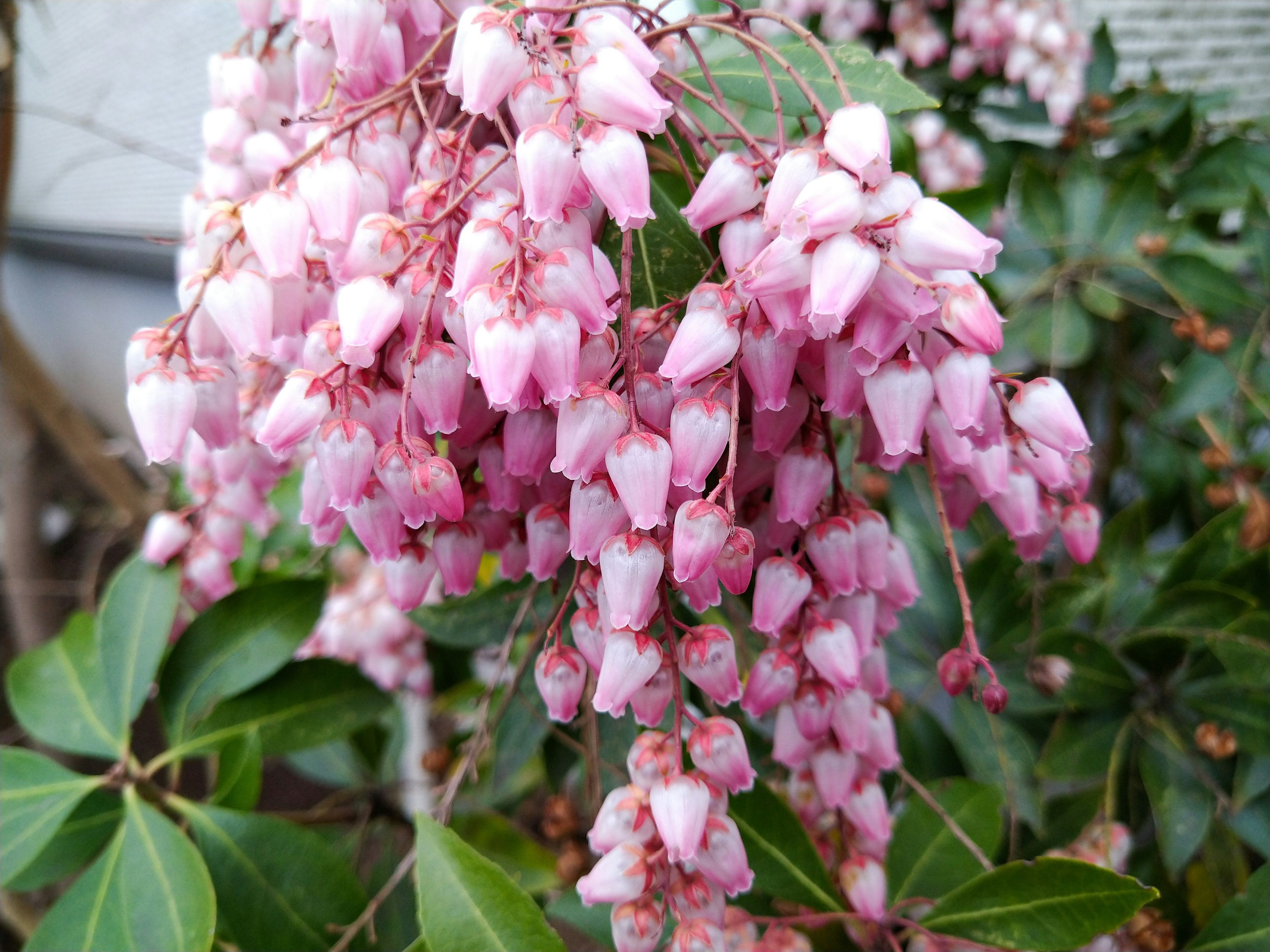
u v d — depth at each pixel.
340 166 0.14
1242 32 0.51
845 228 0.13
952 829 0.18
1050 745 0.21
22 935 0.31
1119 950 0.20
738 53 0.17
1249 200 0.29
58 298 0.70
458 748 0.29
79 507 0.54
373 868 0.23
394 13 0.15
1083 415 0.32
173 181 0.46
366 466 0.14
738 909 0.17
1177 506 0.31
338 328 0.14
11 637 0.45
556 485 0.15
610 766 0.19
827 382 0.14
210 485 0.19
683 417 0.13
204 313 0.15
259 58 0.17
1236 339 0.27
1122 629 0.24
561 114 0.14
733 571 0.14
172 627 0.20
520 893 0.14
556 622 0.15
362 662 0.24
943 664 0.15
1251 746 0.20
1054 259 0.28
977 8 0.32
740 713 0.20
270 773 0.42
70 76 0.56
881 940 0.18
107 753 0.19
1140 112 0.34
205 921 0.17
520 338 0.13
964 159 0.33
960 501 0.16
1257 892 0.19
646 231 0.16
